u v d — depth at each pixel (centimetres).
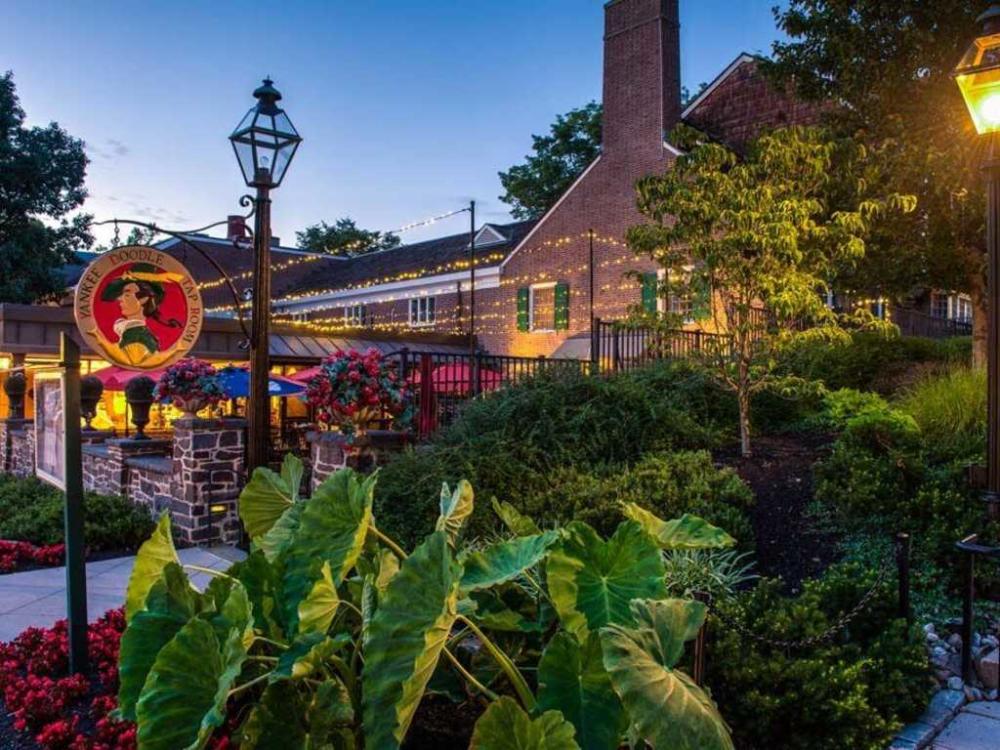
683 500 531
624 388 744
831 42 970
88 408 1041
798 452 688
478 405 720
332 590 234
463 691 283
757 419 804
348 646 274
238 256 2839
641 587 231
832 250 741
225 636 226
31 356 1321
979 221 902
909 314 1551
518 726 186
